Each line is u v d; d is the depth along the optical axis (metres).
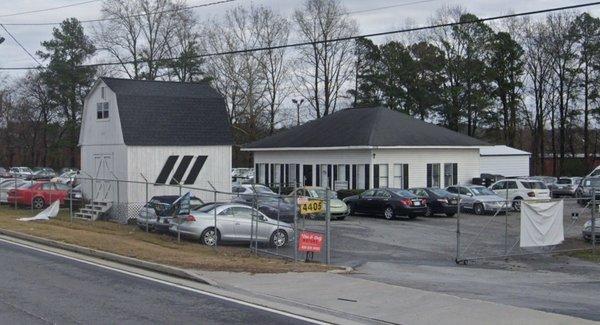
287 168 46.50
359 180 41.19
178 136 32.72
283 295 12.78
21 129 86.50
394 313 11.20
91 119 34.28
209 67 70.56
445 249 22.91
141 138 31.62
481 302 11.97
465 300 12.17
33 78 81.62
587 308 12.25
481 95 71.88
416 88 74.56
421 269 18.23
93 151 34.16
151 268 16.03
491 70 71.38
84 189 34.84
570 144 75.62
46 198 36.25
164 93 33.81
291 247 22.20
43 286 13.18
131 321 10.09
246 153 82.62
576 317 11.02
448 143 43.06
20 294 12.22
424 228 29.08
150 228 25.83
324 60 74.00
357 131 42.34
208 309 11.29
